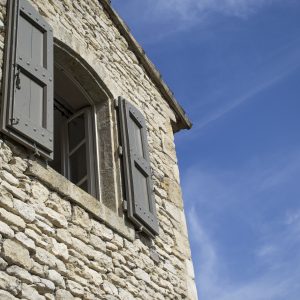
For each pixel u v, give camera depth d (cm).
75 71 621
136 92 716
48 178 473
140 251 558
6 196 429
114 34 730
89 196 516
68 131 645
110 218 529
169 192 679
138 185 593
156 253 586
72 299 444
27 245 424
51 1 616
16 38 506
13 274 402
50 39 553
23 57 503
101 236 509
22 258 414
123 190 579
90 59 631
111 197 569
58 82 630
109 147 605
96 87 636
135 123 653
